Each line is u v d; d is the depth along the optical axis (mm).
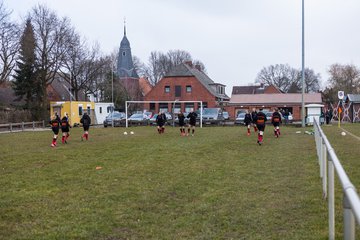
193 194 8383
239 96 64500
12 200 7914
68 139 24516
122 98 71312
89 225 6273
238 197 8016
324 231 5703
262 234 5738
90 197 8172
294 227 6000
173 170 11461
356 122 50812
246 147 17906
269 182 9492
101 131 33531
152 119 45344
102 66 64125
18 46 48312
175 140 22281
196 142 20734
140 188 8992
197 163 12859
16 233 5922
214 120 43156
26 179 10250
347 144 18172
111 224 6344
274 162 12852
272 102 61594
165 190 8758
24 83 52625
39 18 52688
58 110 49906
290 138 23016
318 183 9109
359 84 88375
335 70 91125
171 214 6895
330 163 5023
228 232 5887
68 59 56938
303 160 13078
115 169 11727
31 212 7043
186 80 67938
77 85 62406
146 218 6672
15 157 15039
